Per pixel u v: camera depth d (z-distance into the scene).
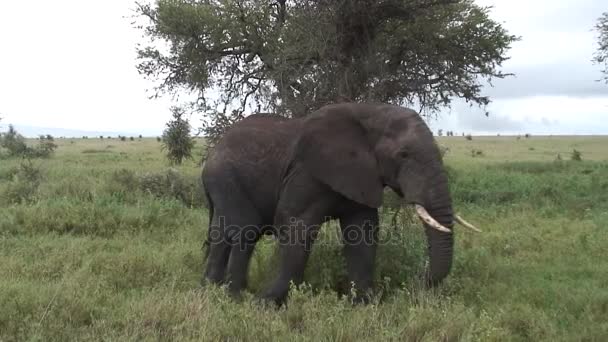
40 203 11.17
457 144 74.06
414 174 5.73
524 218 12.23
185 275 7.43
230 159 6.99
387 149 5.98
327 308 5.67
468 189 17.55
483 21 17.27
